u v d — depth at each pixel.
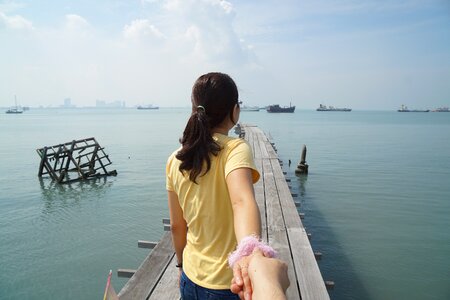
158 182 17.30
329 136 45.34
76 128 62.72
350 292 7.16
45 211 12.70
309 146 33.66
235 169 1.43
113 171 19.05
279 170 12.07
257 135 26.48
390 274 7.86
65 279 7.69
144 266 4.39
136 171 20.36
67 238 9.98
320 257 6.18
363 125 73.31
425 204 13.24
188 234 1.72
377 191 15.30
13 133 50.69
